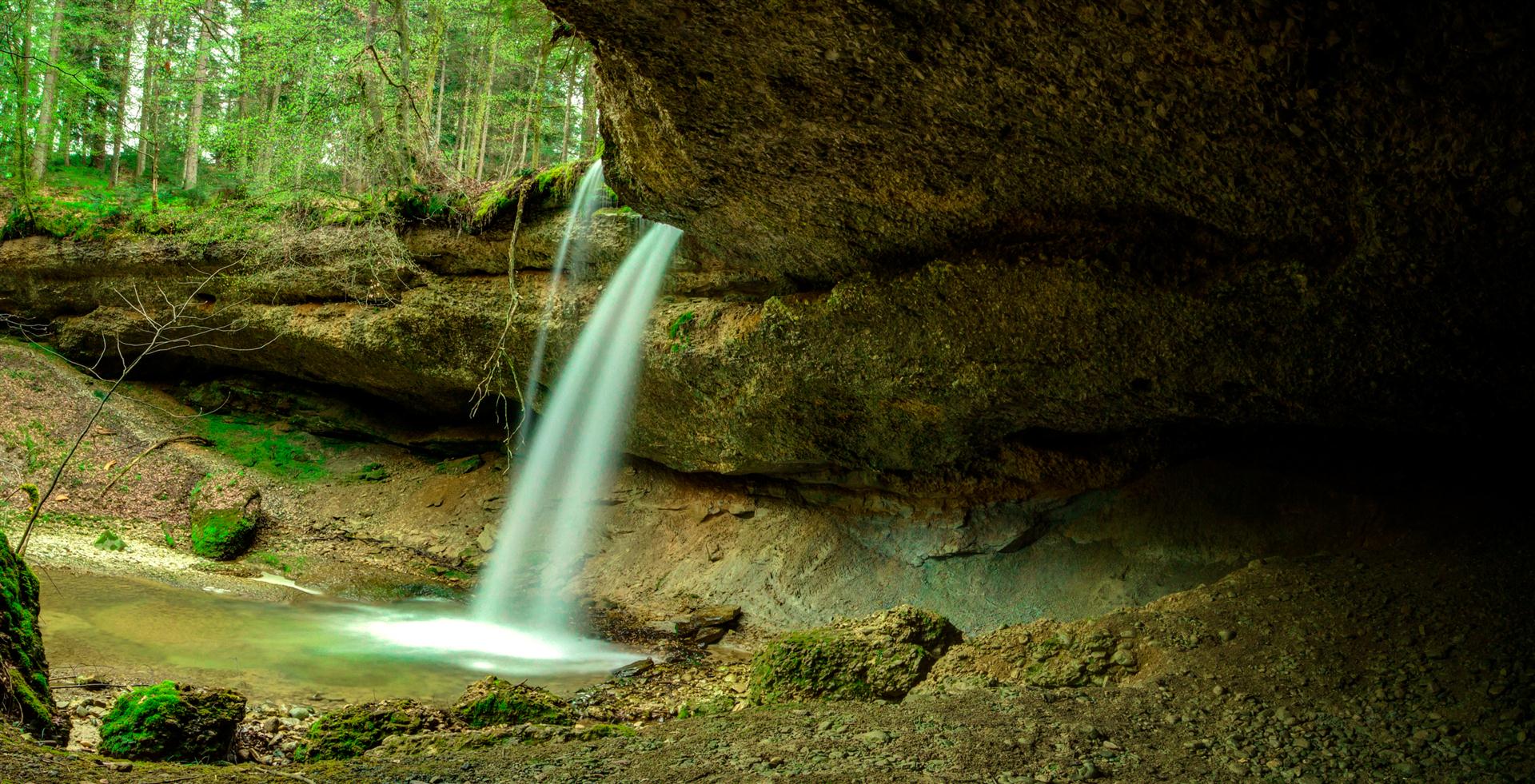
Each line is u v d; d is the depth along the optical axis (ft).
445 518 49.03
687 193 26.37
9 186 63.16
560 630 36.99
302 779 13.64
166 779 12.32
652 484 46.75
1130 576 30.96
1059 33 15.17
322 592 39.73
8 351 53.26
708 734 17.30
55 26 59.21
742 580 39.73
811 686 22.26
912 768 14.48
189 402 57.26
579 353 40.55
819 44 17.21
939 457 34.96
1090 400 26.68
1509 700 16.20
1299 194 17.48
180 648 27.78
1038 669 21.22
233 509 45.37
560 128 73.87
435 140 48.11
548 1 17.35
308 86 52.85
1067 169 19.99
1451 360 19.25
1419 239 16.67
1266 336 21.45
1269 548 28.25
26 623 17.42
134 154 103.86
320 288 48.34
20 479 45.27
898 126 19.94
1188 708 17.78
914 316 27.58
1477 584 20.71
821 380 32.35
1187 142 17.12
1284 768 14.66
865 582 37.04
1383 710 16.88
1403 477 26.96
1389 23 12.54
